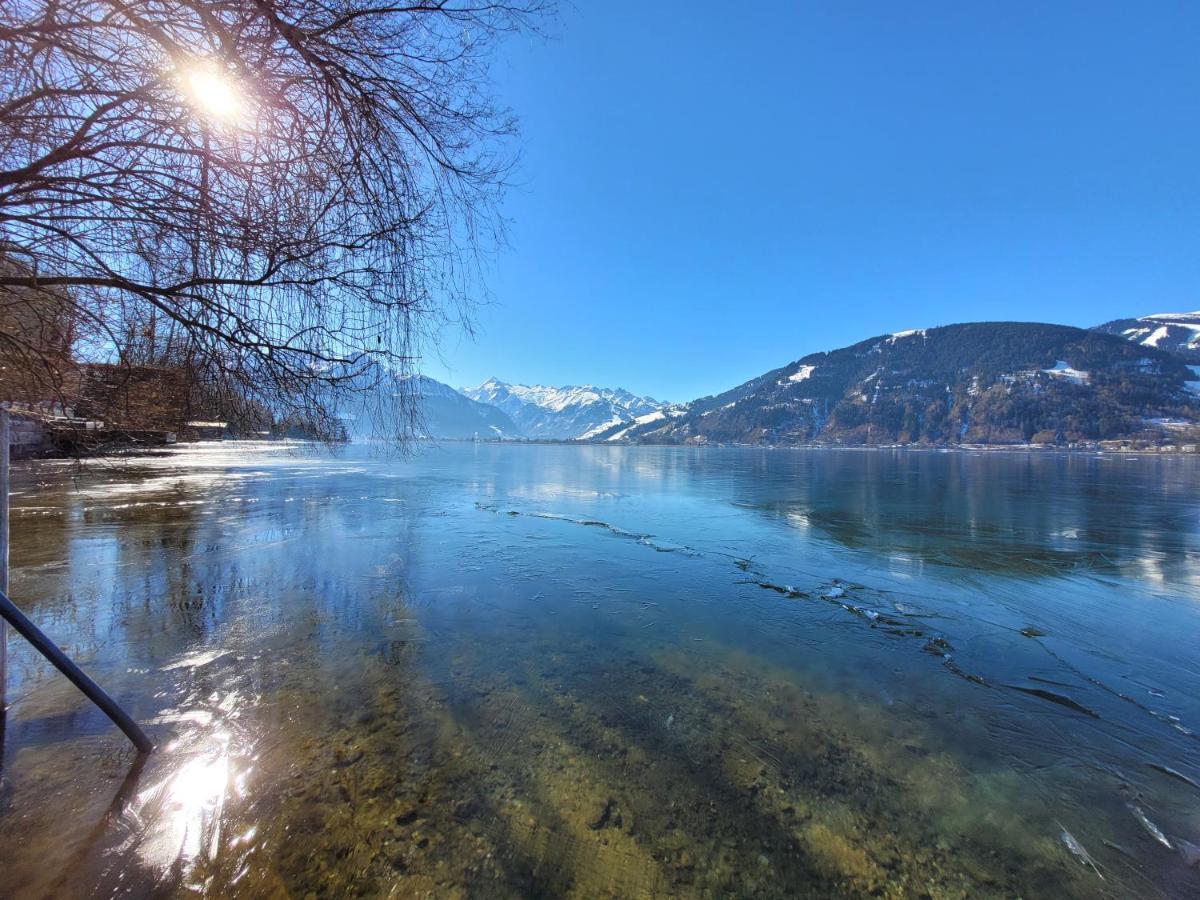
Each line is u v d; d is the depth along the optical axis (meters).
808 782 2.73
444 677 3.86
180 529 9.60
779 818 2.45
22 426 20.48
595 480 24.36
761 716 3.44
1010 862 2.21
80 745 2.72
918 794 2.66
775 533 10.64
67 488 15.44
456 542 9.20
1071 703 3.71
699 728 3.26
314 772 2.62
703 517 12.84
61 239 2.21
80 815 2.20
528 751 2.92
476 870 2.04
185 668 3.80
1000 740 3.21
